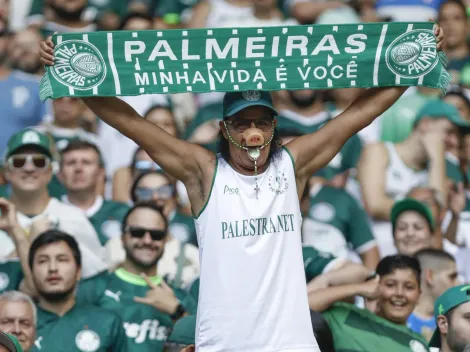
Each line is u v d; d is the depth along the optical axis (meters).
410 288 16.20
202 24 24.39
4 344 12.71
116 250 18.48
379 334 15.94
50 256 16.55
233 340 11.43
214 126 21.92
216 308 11.48
